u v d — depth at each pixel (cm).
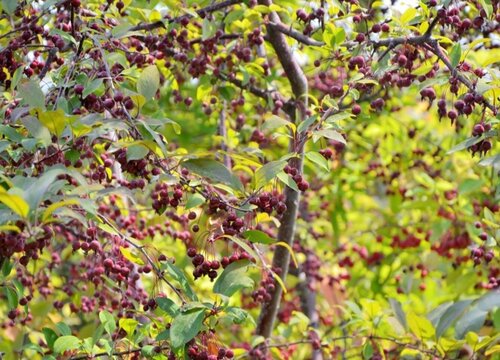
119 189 222
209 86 276
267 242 228
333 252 355
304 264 329
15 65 238
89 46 245
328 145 313
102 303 267
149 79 227
